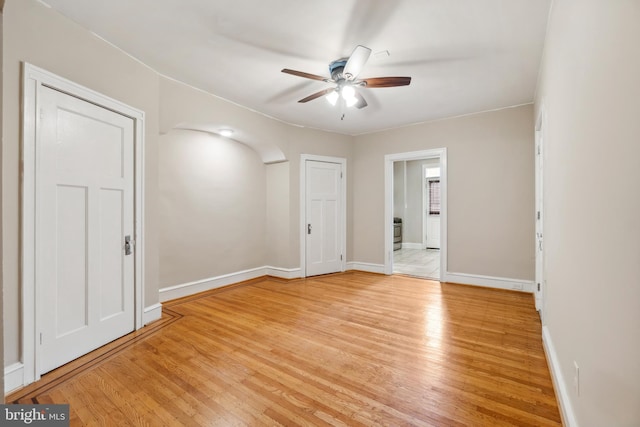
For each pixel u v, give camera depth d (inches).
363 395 73.9
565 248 67.4
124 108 106.2
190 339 105.0
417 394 74.2
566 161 66.3
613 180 39.7
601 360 44.1
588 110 49.8
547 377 81.1
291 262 194.2
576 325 57.4
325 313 131.3
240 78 129.0
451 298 152.3
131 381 79.6
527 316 126.4
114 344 100.6
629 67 34.8
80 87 90.6
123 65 106.5
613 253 39.9
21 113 76.3
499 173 166.1
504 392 74.8
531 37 97.7
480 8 84.1
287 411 68.1
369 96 147.2
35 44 79.5
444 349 97.7
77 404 70.4
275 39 100.0
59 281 85.7
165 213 147.7
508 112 163.3
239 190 184.7
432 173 339.3
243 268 188.4
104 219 100.0
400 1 81.6
